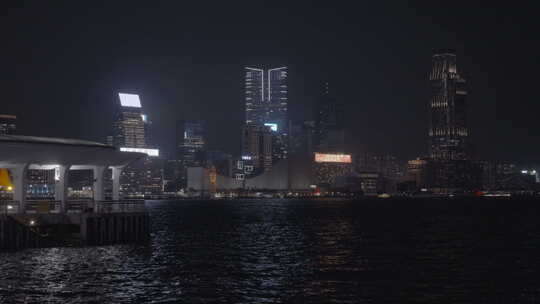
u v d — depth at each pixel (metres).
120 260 66.75
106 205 82.44
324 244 94.56
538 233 114.94
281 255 78.12
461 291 51.78
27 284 53.25
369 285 54.75
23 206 73.50
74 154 76.56
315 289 52.88
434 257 75.94
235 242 97.19
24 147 71.06
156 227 137.25
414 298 48.97
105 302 47.06
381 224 150.62
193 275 59.94
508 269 64.44
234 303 47.16
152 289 52.34
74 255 68.56
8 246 70.38
